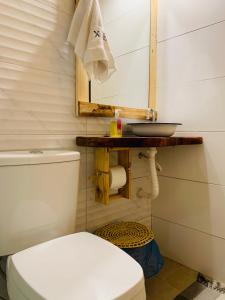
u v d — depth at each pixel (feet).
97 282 2.06
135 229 4.13
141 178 4.96
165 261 4.85
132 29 4.60
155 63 4.85
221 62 3.93
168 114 4.74
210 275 4.31
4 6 2.97
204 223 4.35
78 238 2.85
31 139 3.29
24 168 2.73
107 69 3.62
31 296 1.96
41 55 3.32
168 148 4.83
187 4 4.32
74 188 3.22
